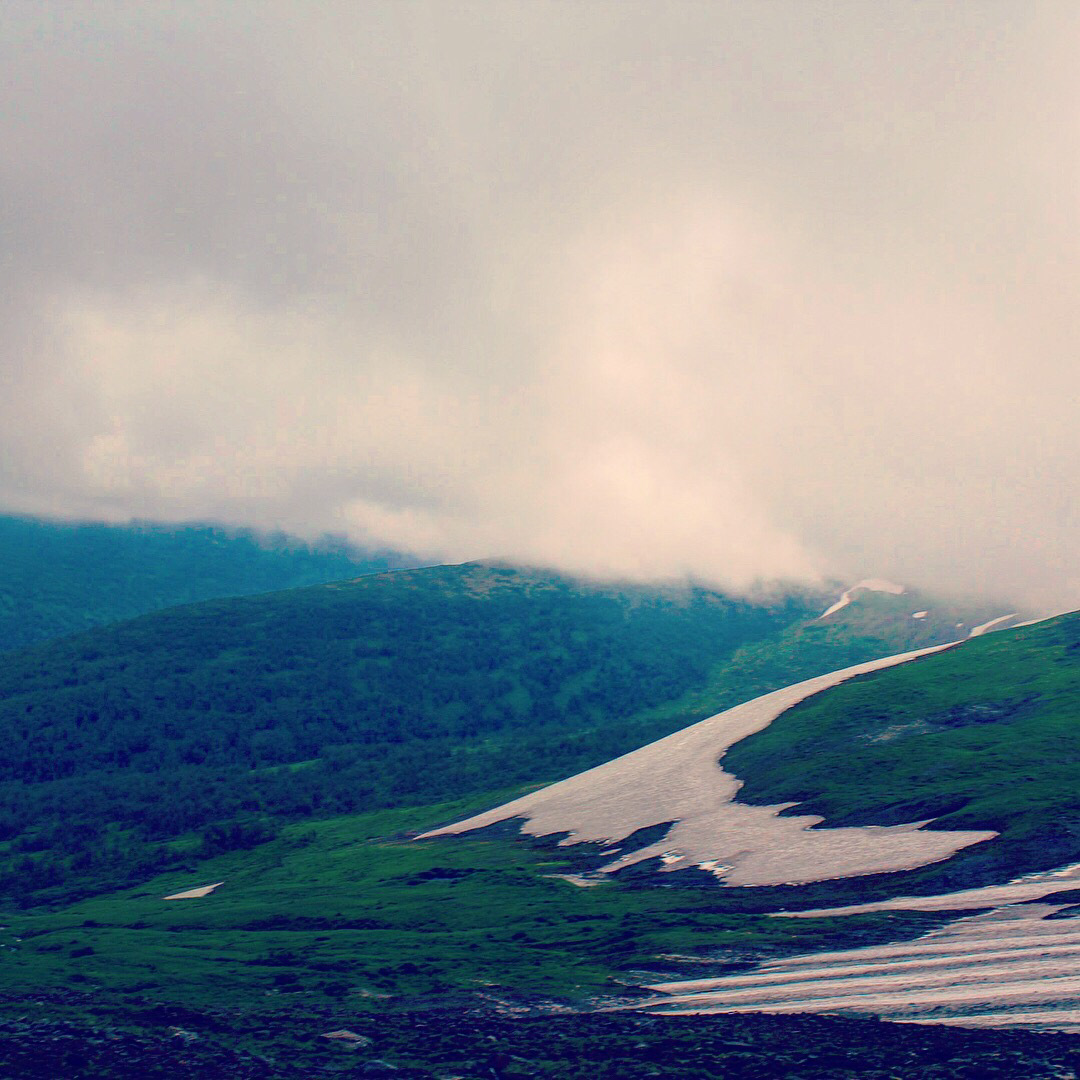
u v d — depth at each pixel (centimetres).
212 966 9100
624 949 8369
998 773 12738
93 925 13662
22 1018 7425
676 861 12481
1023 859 9306
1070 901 7819
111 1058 6369
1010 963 6328
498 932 9794
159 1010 7488
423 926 10794
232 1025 6988
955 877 9238
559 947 8875
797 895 9762
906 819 11688
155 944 10819
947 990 5894
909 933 7612
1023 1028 5006
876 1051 4984
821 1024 5547
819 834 12031
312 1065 5984
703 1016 6072
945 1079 4519
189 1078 5903
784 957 7431
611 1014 6425
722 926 8775
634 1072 5188
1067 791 11256
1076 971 5912
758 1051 5238
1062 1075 4347
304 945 9938
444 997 7388
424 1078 5538
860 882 9794
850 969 6794
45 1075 6144
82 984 8494
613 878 12438
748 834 12838
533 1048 5856
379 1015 7031
